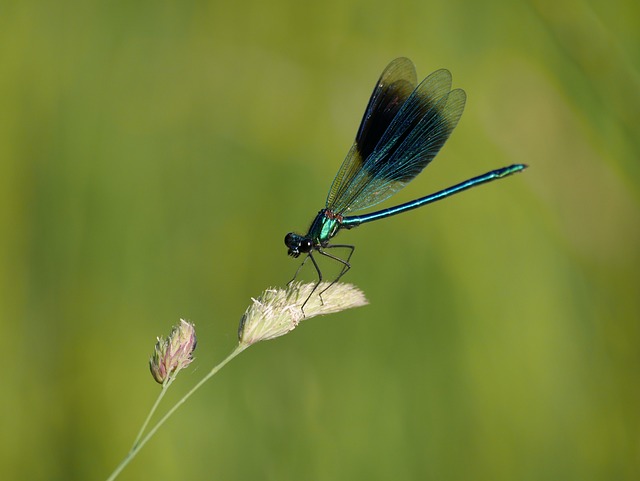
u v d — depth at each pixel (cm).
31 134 89
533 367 89
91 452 87
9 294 88
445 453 88
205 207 89
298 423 87
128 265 89
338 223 85
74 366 88
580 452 88
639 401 89
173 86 90
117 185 89
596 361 89
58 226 88
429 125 85
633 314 90
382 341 88
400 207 86
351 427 88
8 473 87
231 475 87
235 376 88
